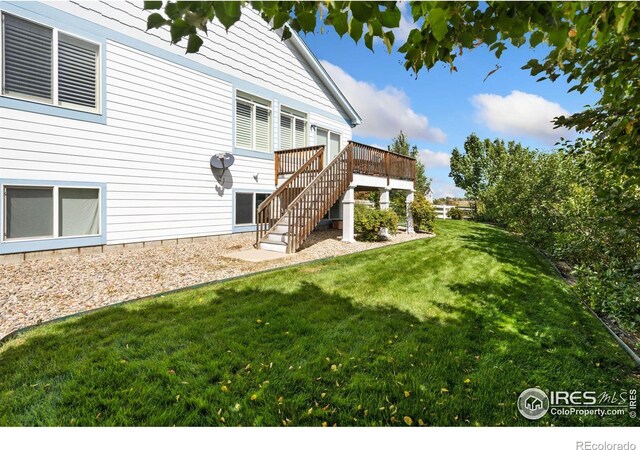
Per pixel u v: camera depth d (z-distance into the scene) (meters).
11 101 5.15
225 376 2.29
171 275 4.96
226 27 1.17
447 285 4.82
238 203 9.01
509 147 22.27
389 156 10.18
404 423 1.92
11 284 4.18
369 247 8.20
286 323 3.23
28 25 5.30
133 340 2.79
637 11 1.41
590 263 4.73
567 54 1.77
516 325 3.39
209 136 8.15
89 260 5.60
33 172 5.41
